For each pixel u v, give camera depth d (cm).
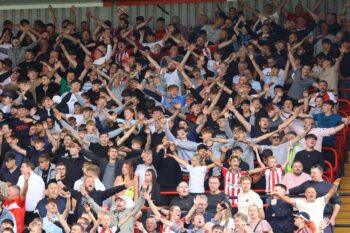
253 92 6731
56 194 5538
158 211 5400
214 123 6350
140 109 6638
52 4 8162
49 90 7062
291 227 5331
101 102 6431
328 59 6856
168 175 5869
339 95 6975
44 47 7581
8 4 8212
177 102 6731
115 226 5297
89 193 5481
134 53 7494
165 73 7006
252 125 6166
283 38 7362
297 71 6744
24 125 6384
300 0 7762
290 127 6206
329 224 5309
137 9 8069
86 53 7525
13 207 5506
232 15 7600
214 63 7131
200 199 5331
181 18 8006
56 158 6044
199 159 5731
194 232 5234
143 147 6228
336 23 7350
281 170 5731
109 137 6216
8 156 5928
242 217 5078
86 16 8119
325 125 6306
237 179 5659
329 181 5762
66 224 5356
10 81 7238
